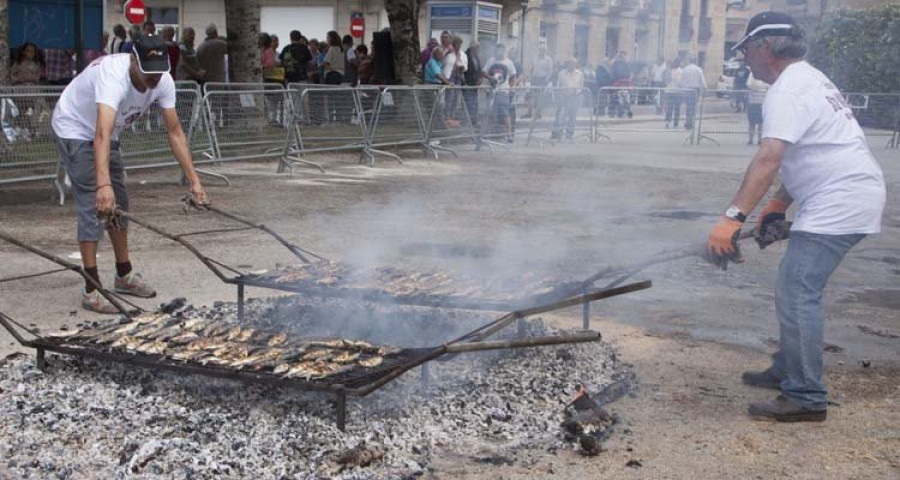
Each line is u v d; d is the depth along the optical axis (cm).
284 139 1285
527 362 463
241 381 412
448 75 1727
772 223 431
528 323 521
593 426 387
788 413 409
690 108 2080
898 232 931
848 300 647
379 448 353
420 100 1527
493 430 384
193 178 559
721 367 488
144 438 359
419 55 1891
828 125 399
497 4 2141
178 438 356
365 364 384
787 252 414
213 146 1173
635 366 486
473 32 2075
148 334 436
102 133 511
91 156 558
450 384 423
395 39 1862
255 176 1247
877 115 1984
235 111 1212
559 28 2092
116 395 402
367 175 1298
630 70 2002
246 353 403
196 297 600
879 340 546
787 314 409
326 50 2131
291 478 330
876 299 651
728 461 367
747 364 494
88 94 552
